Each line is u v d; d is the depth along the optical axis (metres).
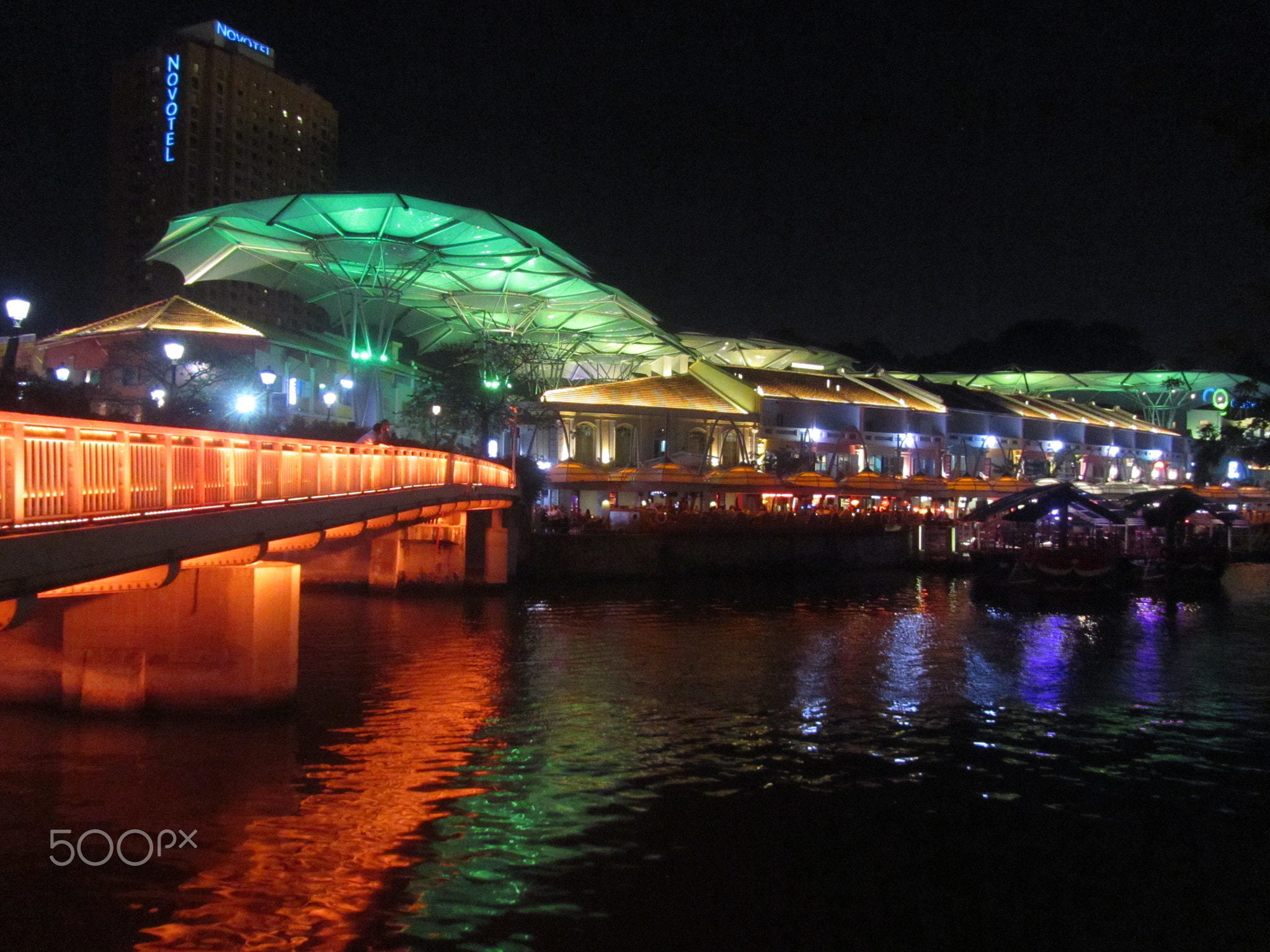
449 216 51.59
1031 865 12.88
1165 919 11.45
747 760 17.14
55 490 8.55
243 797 13.67
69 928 9.93
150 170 122.19
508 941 10.17
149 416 26.70
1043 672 26.95
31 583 7.79
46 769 14.16
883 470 78.19
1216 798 15.81
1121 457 94.19
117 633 16.11
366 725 18.50
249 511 12.73
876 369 100.25
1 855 11.48
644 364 89.62
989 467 84.19
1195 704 22.91
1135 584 51.59
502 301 68.81
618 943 10.28
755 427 72.00
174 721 15.95
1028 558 47.62
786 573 52.97
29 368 39.00
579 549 45.91
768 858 12.75
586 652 27.69
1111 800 15.60
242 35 129.62
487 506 36.38
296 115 135.00
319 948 9.83
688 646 29.25
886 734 19.39
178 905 10.52
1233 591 51.47
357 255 56.34
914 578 54.72
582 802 14.57
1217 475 96.62
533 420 61.69
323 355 54.00
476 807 14.05
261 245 55.12
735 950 10.33
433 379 57.44
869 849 13.23
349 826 12.99
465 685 22.59
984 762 17.61
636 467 58.12
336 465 17.31
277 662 16.30
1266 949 10.80
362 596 39.34
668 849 12.89
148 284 121.12
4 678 16.30
